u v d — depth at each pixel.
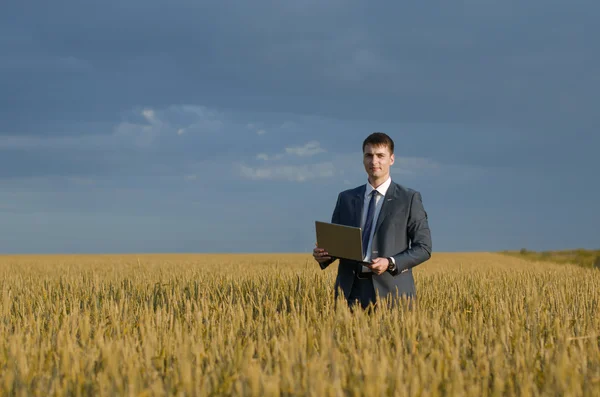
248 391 2.97
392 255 5.39
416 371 3.18
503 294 7.73
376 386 2.88
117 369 3.31
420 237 5.47
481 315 5.18
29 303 6.97
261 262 22.89
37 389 3.09
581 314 6.11
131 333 4.98
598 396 3.02
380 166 5.49
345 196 5.79
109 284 9.31
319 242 5.40
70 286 8.95
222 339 4.17
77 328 4.73
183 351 3.64
